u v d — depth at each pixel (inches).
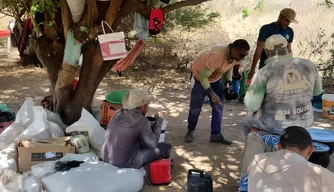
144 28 209.6
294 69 147.1
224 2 601.6
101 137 189.9
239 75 277.0
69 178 154.6
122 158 167.8
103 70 217.8
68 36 194.4
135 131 166.1
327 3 346.9
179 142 224.1
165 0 195.9
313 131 180.4
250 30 502.0
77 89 216.1
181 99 314.5
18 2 245.1
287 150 111.4
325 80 359.6
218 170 190.2
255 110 152.9
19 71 399.5
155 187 172.7
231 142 222.2
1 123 210.1
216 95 201.3
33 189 155.5
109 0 192.5
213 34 471.5
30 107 203.2
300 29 458.3
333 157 199.9
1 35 476.1
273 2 581.3
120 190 156.9
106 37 180.9
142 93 169.2
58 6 195.0
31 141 179.6
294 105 149.1
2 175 161.3
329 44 432.1
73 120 216.8
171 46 442.0
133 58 219.6
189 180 156.4
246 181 144.3
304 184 103.5
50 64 221.5
